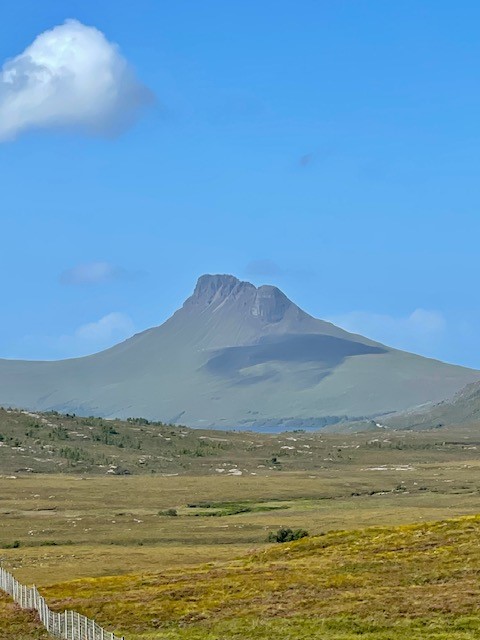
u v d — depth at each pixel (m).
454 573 103.56
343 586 104.06
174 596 108.62
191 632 91.75
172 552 187.88
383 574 107.12
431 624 84.38
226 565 129.62
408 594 96.19
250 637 86.69
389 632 83.31
